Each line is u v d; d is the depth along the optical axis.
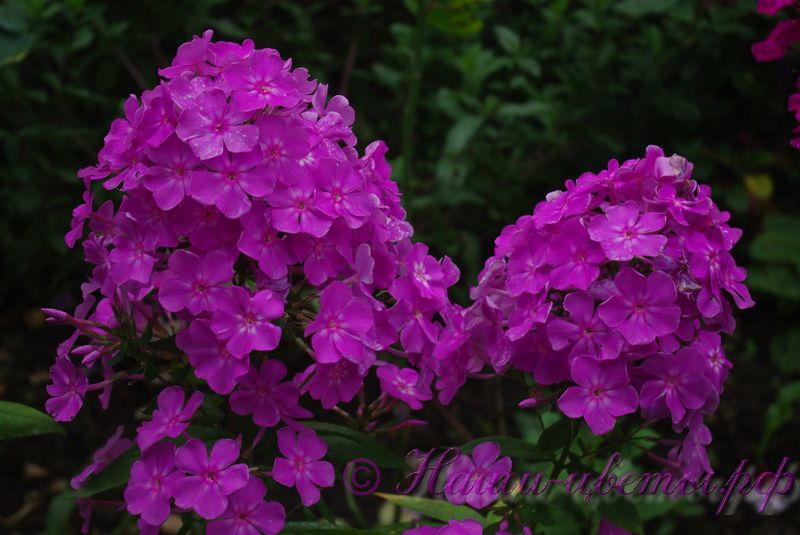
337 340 1.07
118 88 2.04
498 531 1.11
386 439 1.71
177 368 1.12
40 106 1.90
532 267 1.10
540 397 1.11
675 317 1.06
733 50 2.13
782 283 1.97
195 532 1.18
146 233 1.07
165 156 1.06
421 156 2.10
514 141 1.94
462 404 1.81
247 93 1.06
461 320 1.14
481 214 2.00
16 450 1.68
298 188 1.06
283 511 1.08
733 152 2.26
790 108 1.20
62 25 1.87
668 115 2.04
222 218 1.06
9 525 1.55
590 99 1.93
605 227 1.07
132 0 1.95
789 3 1.22
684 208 1.08
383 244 1.10
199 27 1.94
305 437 1.09
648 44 2.02
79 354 1.09
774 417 1.66
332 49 2.24
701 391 1.07
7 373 1.82
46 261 1.93
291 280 1.10
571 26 2.06
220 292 1.06
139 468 1.07
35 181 1.84
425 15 1.46
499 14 2.17
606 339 1.07
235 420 1.12
